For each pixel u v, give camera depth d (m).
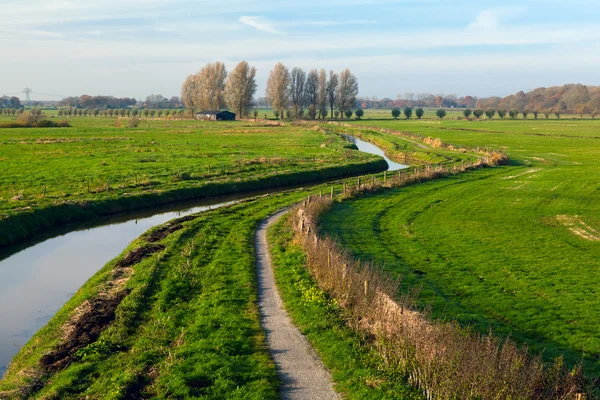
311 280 21.42
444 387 12.27
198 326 16.94
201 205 43.19
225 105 185.12
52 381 13.97
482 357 12.74
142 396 12.89
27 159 60.09
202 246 27.19
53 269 25.92
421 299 20.02
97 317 18.12
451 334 13.87
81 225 35.62
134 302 19.09
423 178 52.88
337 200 41.09
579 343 16.36
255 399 12.47
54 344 16.23
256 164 60.19
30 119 122.50
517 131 124.12
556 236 30.53
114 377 13.65
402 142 97.44
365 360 14.59
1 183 44.47
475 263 25.03
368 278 18.70
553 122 172.00
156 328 17.03
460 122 173.12
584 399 11.80
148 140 87.62
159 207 42.03
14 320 19.31
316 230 29.61
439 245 28.58
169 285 20.88
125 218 38.06
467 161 67.19
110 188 43.47
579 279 22.48
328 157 69.00
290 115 176.62
